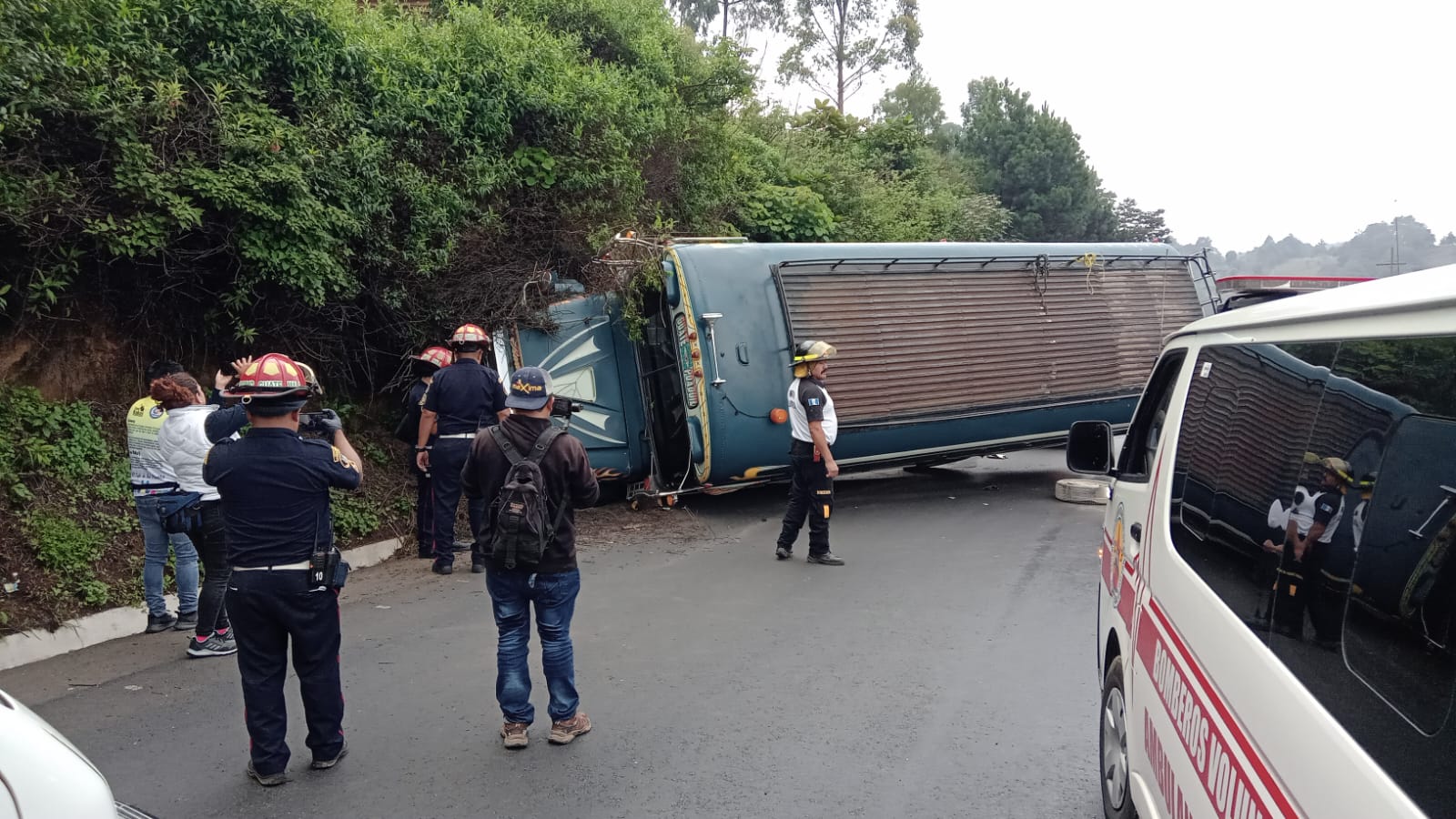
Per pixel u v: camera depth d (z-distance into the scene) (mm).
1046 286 11234
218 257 8188
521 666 4695
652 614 6844
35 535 6387
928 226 23578
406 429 8523
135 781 4383
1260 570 2361
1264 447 2480
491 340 9664
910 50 39906
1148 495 3568
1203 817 2557
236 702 5289
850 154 25203
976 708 5164
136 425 6148
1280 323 2543
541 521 4488
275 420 4309
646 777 4402
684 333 9750
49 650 5945
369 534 8617
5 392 7012
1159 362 3965
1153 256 12023
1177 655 2936
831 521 10180
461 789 4309
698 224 14188
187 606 6488
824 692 5398
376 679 5648
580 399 10047
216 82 7602
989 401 10758
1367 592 1834
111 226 6715
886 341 10281
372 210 8617
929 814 4055
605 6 13008
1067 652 6035
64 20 6629
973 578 7793
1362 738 1763
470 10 10578
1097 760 4559
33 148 6516
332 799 4227
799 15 40000
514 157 10117
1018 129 43031
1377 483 1878
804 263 10055
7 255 6984
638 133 11656
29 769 2117
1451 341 1682
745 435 9617
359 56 8750
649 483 10492
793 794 4230
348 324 9469
